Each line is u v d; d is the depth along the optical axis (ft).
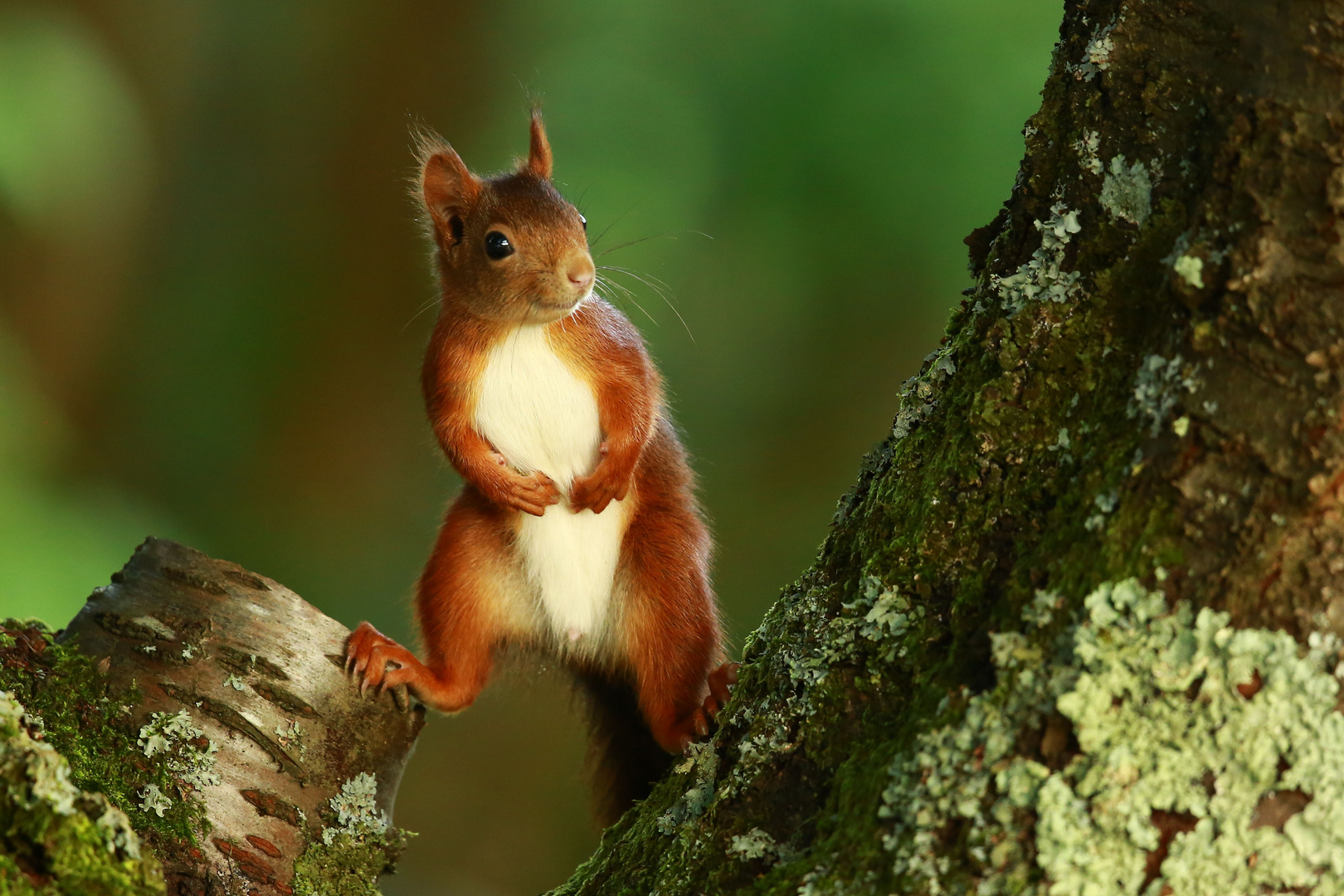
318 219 74.43
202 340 72.79
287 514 72.38
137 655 21.06
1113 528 15.17
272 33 74.74
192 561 22.13
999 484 16.88
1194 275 15.05
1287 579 14.29
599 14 68.54
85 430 68.74
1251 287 14.58
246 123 74.59
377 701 22.29
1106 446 15.87
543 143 32.27
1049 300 16.99
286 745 21.31
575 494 27.91
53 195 58.29
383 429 74.13
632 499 29.07
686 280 66.23
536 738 67.72
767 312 68.08
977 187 61.05
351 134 74.33
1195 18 16.17
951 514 17.12
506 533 29.22
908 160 61.62
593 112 65.57
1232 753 14.20
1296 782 14.03
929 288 65.87
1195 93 16.20
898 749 15.90
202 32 73.72
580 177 64.34
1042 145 17.66
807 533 70.69
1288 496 14.30
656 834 19.15
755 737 17.75
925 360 20.13
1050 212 17.35
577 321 29.01
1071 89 17.35
